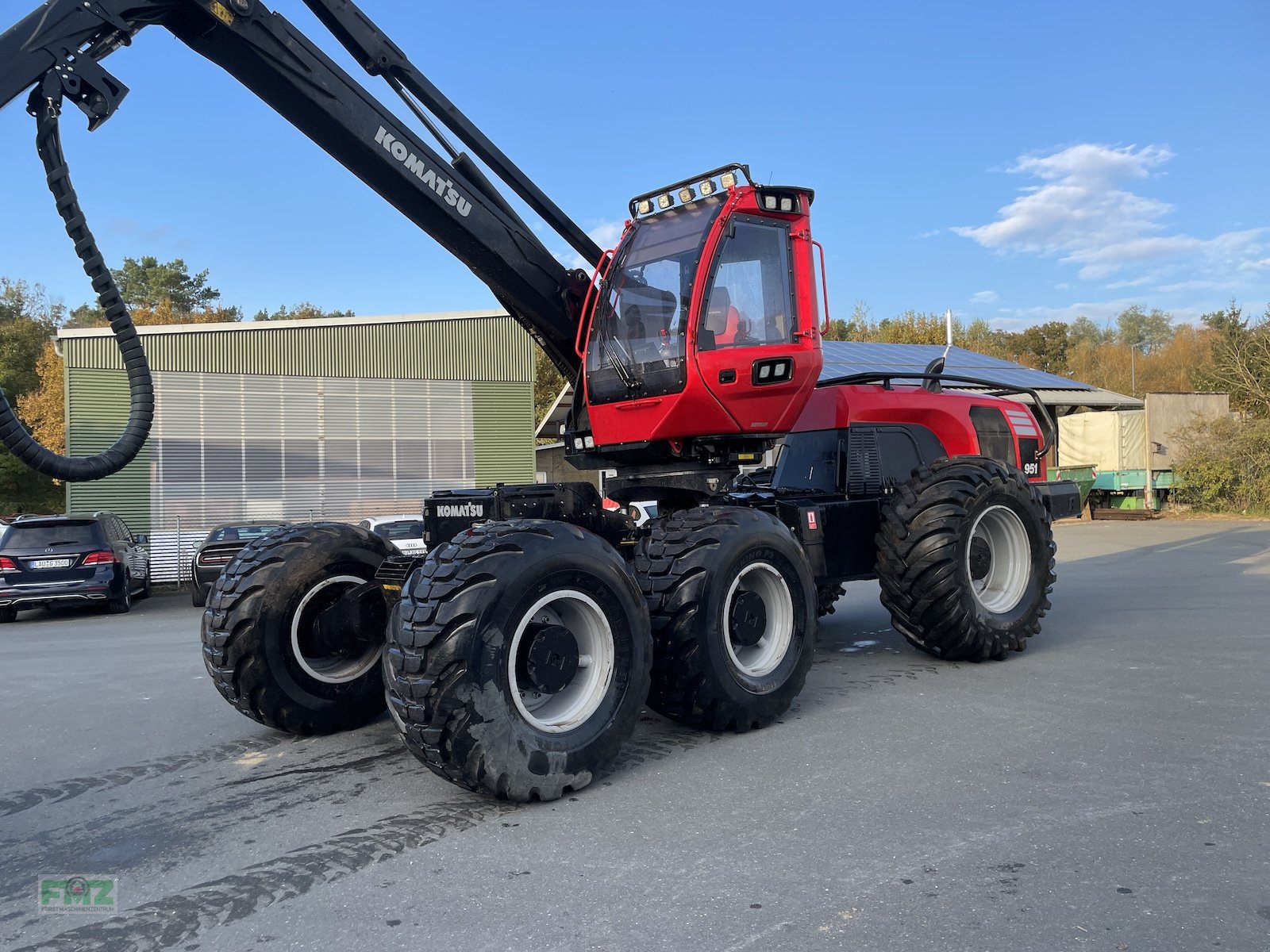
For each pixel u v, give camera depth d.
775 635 4.85
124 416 18.78
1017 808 3.44
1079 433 26.97
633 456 5.55
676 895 2.82
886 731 4.57
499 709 3.59
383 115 4.77
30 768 4.64
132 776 4.41
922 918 2.61
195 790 4.12
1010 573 6.39
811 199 5.59
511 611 3.65
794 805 3.56
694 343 5.01
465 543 3.77
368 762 4.43
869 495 6.62
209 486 19.62
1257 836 3.12
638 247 5.47
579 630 4.02
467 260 5.36
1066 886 2.78
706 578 4.43
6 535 12.92
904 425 7.02
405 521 15.91
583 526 5.02
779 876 2.92
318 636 4.93
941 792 3.64
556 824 3.47
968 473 6.09
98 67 3.75
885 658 6.48
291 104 4.49
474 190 5.19
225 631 4.73
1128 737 4.31
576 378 5.88
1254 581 10.45
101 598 13.15
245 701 4.75
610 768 4.15
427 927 2.68
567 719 3.85
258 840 3.45
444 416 21.84
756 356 5.18
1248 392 28.41
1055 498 7.73
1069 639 6.99
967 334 70.62
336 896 2.92
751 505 5.93
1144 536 18.09
